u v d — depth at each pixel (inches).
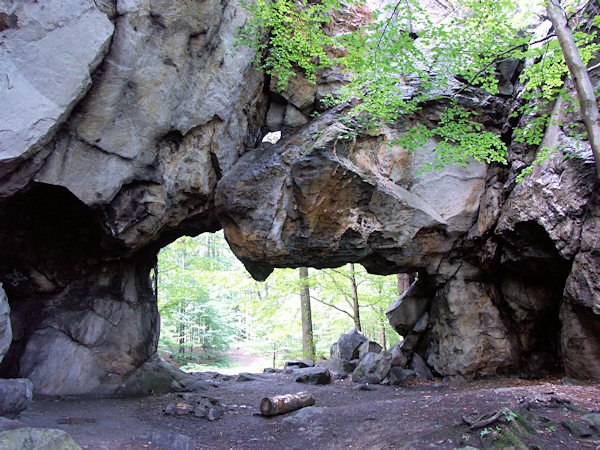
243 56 370.3
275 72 402.6
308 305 636.1
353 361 538.6
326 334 954.7
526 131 351.3
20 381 208.1
